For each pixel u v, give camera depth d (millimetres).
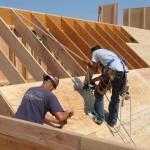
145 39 13578
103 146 1979
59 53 6500
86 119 4516
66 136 2158
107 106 5273
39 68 4965
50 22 7719
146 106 6059
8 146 2547
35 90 3326
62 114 3402
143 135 4789
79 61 7145
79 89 5227
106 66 4426
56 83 3561
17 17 6359
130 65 9383
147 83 7387
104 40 9344
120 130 4684
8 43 5383
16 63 7625
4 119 2543
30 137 2373
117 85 4441
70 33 8195
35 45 6012
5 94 3969
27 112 3203
